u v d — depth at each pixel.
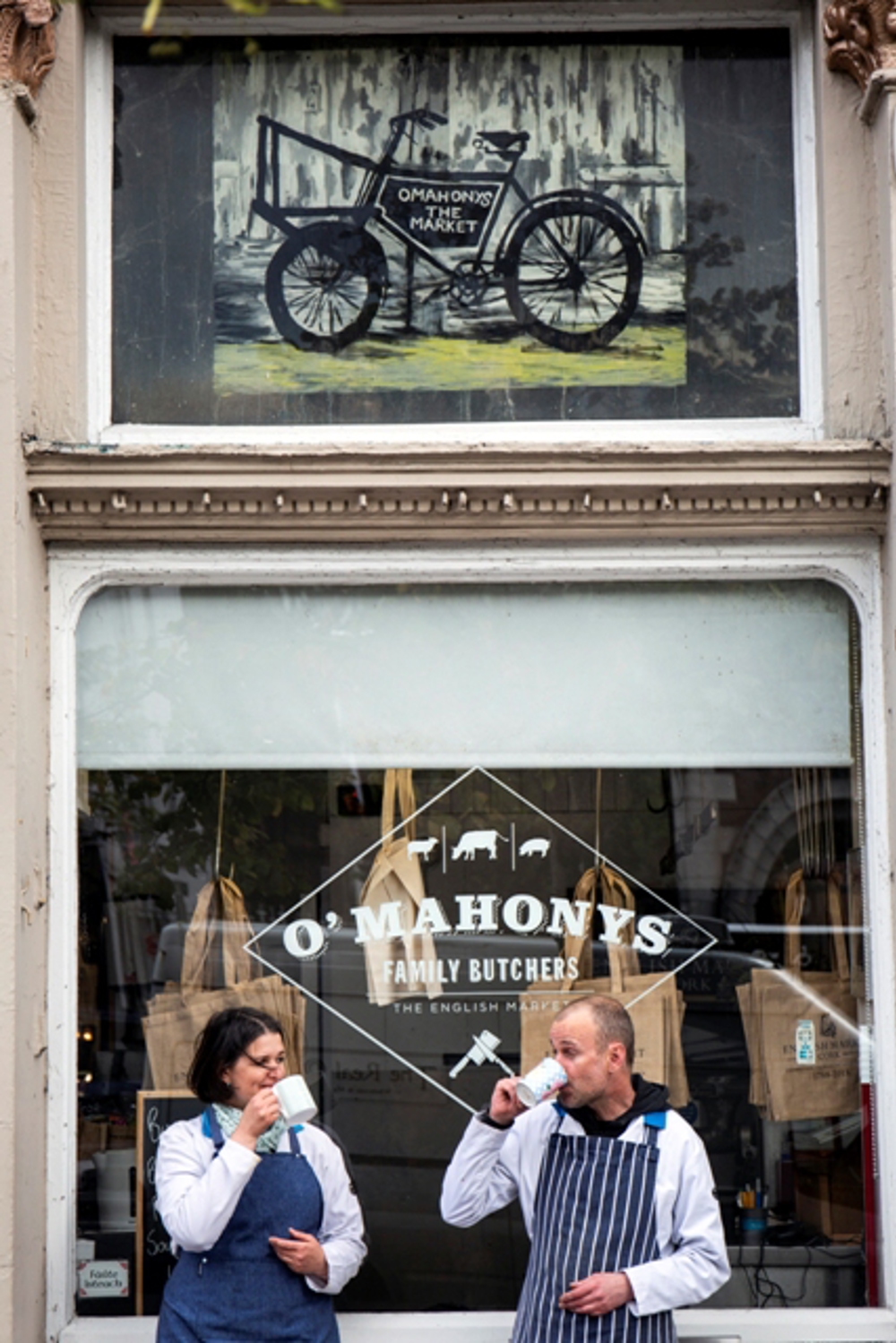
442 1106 4.18
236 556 4.17
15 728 3.86
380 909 4.22
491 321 4.32
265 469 4.04
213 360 4.29
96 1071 4.14
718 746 4.25
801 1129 4.16
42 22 3.96
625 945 4.22
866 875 4.17
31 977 3.93
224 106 4.36
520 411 4.29
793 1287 4.12
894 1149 4.04
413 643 4.28
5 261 3.97
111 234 4.31
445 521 4.11
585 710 4.26
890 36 4.02
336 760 4.25
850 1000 4.19
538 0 4.30
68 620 4.15
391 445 4.04
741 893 4.22
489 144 4.36
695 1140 3.54
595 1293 3.38
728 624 4.27
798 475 4.05
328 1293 3.69
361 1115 4.18
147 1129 4.12
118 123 4.34
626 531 4.13
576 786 4.25
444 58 4.36
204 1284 3.57
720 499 4.08
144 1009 4.16
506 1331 4.01
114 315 4.30
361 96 4.37
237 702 4.25
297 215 4.34
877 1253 4.09
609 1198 3.47
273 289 4.32
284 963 4.21
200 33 4.35
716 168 4.34
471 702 4.26
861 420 4.14
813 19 4.28
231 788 4.23
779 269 4.32
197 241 4.32
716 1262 3.46
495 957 4.22
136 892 4.20
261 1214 3.59
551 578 4.23
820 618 4.27
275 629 4.27
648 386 4.30
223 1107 3.67
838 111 4.18
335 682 4.27
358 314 4.32
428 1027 4.20
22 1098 3.84
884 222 4.08
